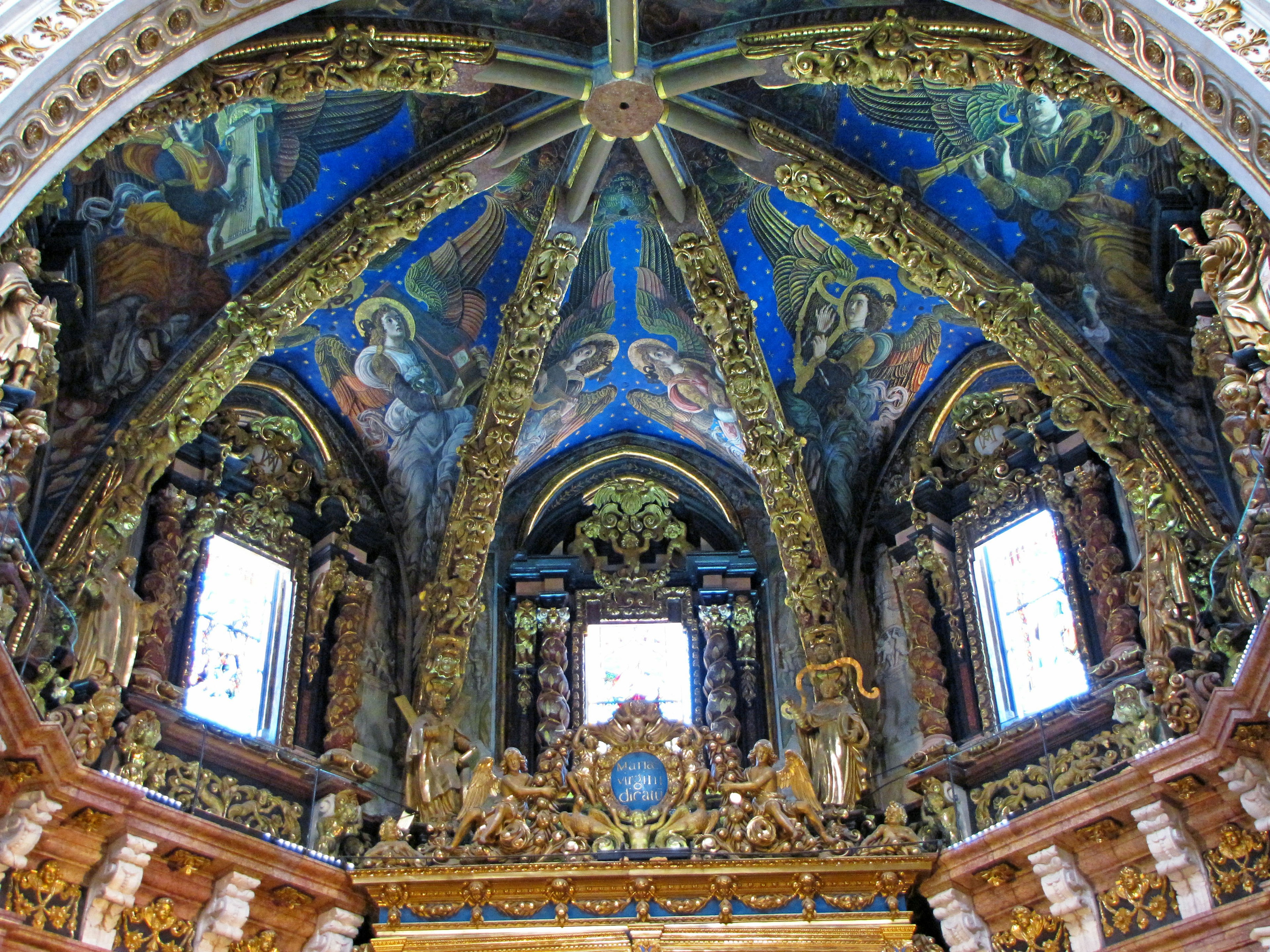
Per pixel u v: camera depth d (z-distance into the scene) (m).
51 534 14.63
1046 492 17.09
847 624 17.95
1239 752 12.95
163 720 14.91
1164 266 15.67
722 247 17.81
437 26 14.82
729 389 18.02
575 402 19.75
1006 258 16.77
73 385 15.08
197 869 13.94
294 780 15.94
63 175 12.48
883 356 18.67
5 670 11.62
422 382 18.67
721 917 15.14
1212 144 11.30
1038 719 15.68
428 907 15.12
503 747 18.03
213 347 15.91
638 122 16.39
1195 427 15.57
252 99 14.36
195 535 16.33
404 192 16.39
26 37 10.70
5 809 12.52
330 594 17.45
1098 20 11.82
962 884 15.09
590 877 15.16
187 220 15.46
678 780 16.20
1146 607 14.98
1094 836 14.12
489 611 18.86
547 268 17.55
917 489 18.23
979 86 15.21
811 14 14.92
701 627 18.88
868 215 16.53
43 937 12.65
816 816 15.77
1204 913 13.19
